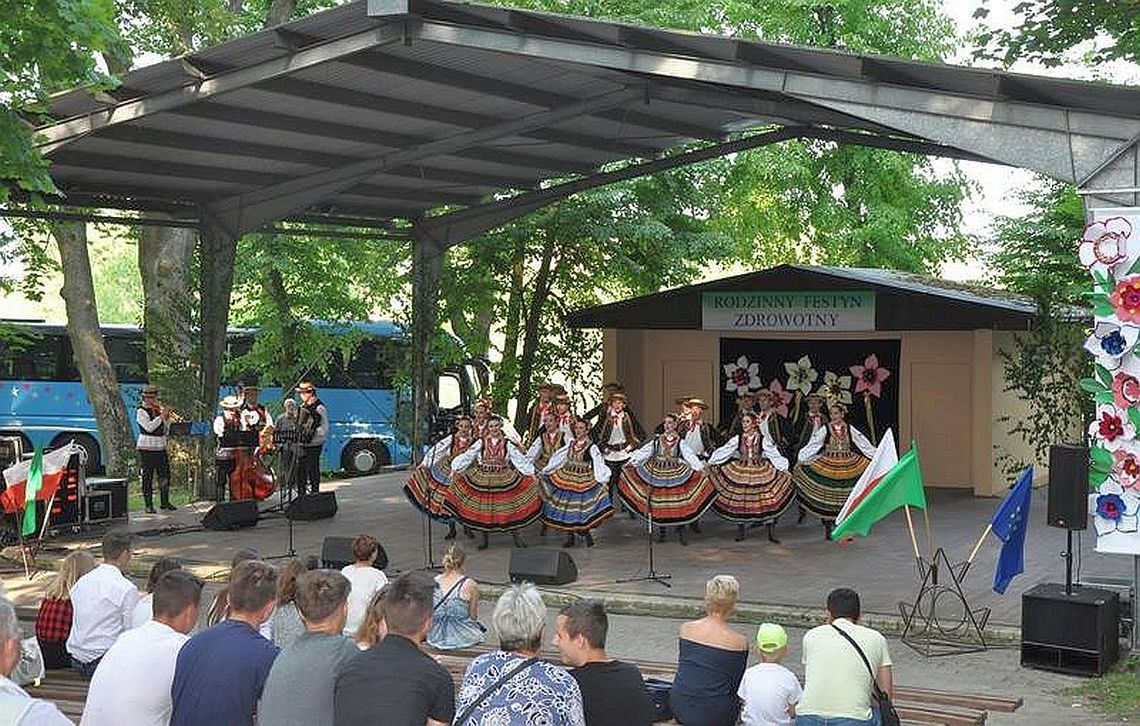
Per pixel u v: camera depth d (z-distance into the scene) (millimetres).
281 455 17234
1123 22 15320
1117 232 9242
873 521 9859
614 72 13820
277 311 24203
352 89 14328
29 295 21969
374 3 12047
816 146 27172
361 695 4230
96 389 22328
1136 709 8273
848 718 5789
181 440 21016
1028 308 18094
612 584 11984
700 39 10828
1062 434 17984
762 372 19750
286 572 6285
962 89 9891
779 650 6000
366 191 18688
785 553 13617
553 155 18062
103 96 13711
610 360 20062
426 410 20812
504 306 24188
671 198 23203
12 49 11312
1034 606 9273
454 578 8320
